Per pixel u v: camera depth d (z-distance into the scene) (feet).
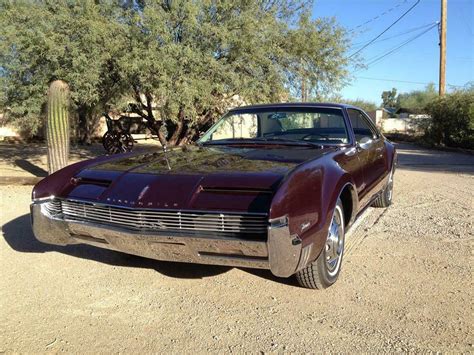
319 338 9.86
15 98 33.78
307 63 38.99
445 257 14.76
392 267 13.93
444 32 69.97
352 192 12.94
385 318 10.68
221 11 33.58
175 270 13.99
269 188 10.02
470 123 58.65
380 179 18.25
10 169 39.60
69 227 11.99
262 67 35.94
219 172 11.08
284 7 38.96
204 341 9.86
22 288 12.73
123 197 10.93
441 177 33.58
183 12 31.68
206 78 32.63
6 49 30.99
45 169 39.78
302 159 12.12
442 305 11.28
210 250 10.23
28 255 15.47
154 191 10.74
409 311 11.00
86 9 30.50
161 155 14.06
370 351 9.30
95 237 11.76
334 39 38.06
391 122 113.80
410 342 9.59
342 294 12.04
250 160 12.28
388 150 20.48
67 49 30.89
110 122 52.70
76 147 65.36
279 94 37.52
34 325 10.63
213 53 33.58
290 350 9.43
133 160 13.53
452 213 21.01
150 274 13.70
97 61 30.12
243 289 12.51
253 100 35.06
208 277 13.39
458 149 60.95
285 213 9.59
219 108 37.96
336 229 12.46
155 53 29.91
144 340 9.95
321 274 11.71
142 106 39.93
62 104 29.58
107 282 13.12
